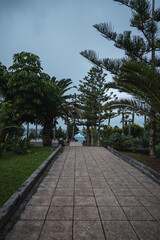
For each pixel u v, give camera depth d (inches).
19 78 355.3
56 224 90.4
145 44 293.0
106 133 749.9
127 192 138.2
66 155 323.6
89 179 172.7
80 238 79.4
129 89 249.3
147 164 244.1
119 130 735.7
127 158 269.3
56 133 1322.6
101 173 196.4
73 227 88.0
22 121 451.5
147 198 126.4
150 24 279.6
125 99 283.0
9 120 372.8
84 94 711.7
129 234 82.8
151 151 303.7
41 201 118.4
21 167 206.7
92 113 740.7
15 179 159.6
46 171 200.7
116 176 184.4
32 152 335.9
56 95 443.8
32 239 78.2
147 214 102.3
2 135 349.7
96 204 115.2
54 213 101.8
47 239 78.3
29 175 173.2
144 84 182.1
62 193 134.0
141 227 88.8
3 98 410.9
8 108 370.9
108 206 112.5
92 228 87.4
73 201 119.4
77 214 101.2
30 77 360.2
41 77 398.0
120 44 302.8
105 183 160.7
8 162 238.2
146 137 432.5
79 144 829.8
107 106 328.5
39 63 388.2
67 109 472.1
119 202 118.8
